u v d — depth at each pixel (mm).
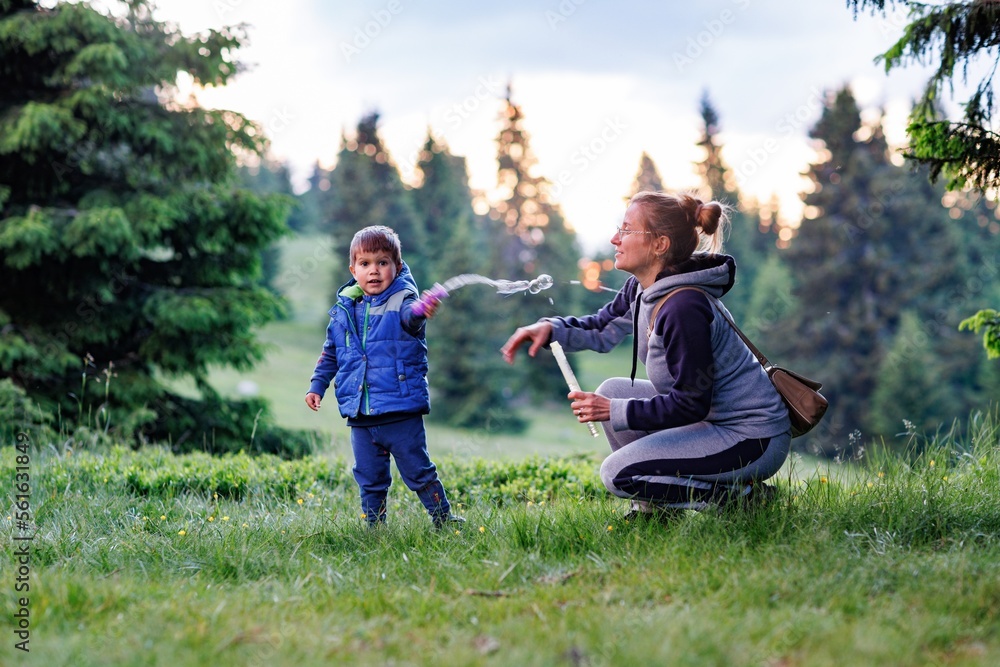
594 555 3605
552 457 7227
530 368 47531
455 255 48875
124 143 12117
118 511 5004
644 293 3961
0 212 11492
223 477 6109
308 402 4555
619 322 4363
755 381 3951
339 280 59875
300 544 4062
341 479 6391
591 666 2477
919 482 4383
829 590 3045
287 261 70375
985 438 5434
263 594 3309
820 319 41938
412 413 4453
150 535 4344
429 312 4336
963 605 2861
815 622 2721
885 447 5195
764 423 3916
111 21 11594
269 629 2840
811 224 43656
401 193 62375
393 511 5070
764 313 44844
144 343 12148
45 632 2812
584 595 3146
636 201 3980
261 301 12695
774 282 50812
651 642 2562
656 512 4008
